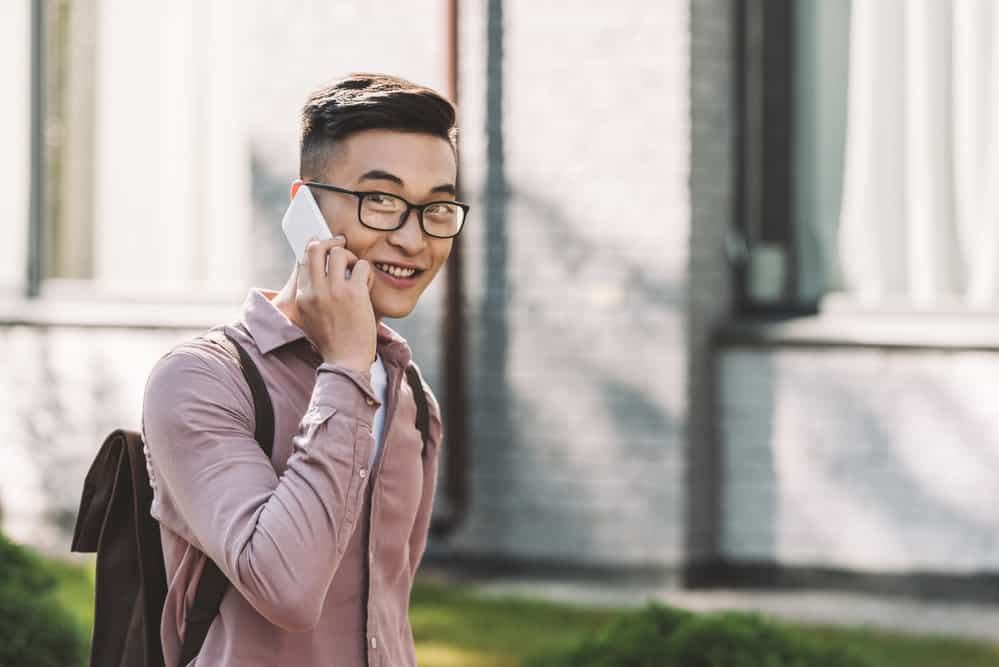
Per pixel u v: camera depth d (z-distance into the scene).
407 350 2.88
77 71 11.02
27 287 11.10
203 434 2.65
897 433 9.25
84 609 8.00
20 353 10.87
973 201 9.33
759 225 9.67
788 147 9.59
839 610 8.86
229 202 10.70
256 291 2.84
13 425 10.88
